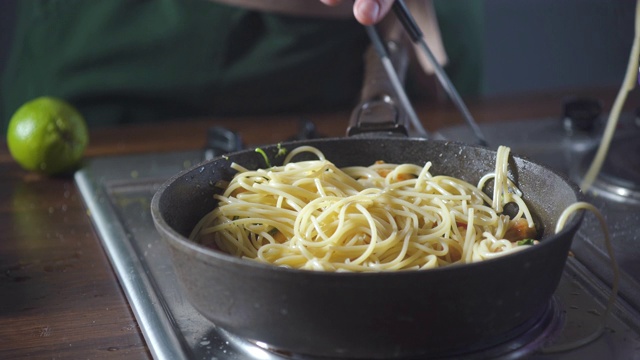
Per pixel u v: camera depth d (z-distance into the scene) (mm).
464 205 743
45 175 971
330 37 1238
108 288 770
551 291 655
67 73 1248
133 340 707
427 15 1080
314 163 773
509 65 1755
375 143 792
